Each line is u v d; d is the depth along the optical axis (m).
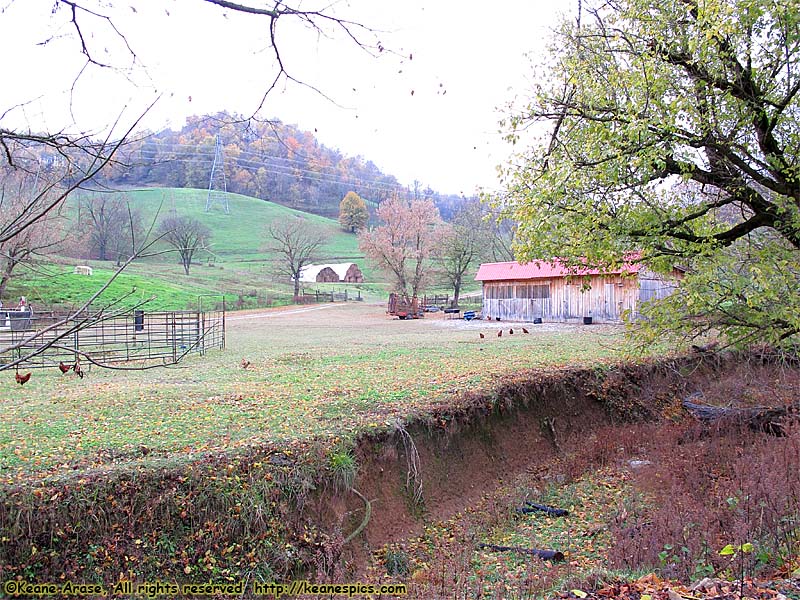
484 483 13.59
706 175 12.42
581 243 12.84
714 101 11.68
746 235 13.84
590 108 12.27
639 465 14.31
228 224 88.94
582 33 13.38
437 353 22.55
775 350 19.17
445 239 62.22
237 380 17.16
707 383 19.80
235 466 9.60
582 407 17.47
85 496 8.52
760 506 9.28
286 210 96.50
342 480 10.53
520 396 16.00
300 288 76.56
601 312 36.12
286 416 12.45
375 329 37.94
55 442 10.44
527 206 12.46
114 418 12.29
